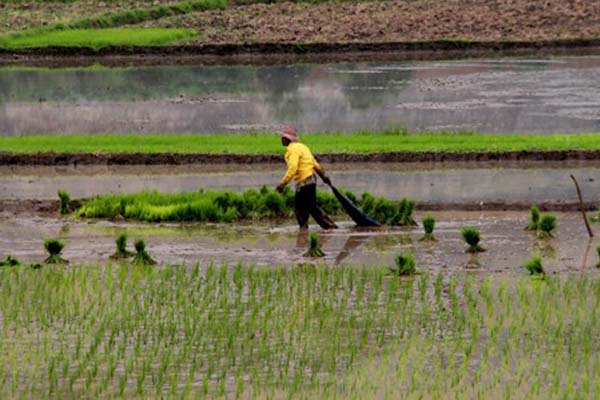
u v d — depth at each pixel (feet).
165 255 166.61
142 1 550.77
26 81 386.93
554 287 144.15
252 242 175.42
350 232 181.98
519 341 122.21
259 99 339.16
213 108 323.98
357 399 106.52
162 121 302.86
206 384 110.11
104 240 177.88
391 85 362.74
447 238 175.94
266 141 260.21
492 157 241.96
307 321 129.70
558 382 110.01
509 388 108.47
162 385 110.42
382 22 503.61
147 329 127.65
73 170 241.14
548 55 448.24
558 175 224.74
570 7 522.88
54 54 463.01
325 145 249.55
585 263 158.10
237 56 466.29
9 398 107.24
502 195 205.67
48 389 109.60
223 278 150.10
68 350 120.67
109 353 119.55
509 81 365.81
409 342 122.11
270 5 547.90
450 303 137.18
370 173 230.48
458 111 308.60
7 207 202.39
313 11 533.96
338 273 151.84
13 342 123.44
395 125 290.35
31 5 550.77
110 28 508.53
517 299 138.51
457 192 209.15
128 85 374.63
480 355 117.91
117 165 245.45
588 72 385.09
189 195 200.13
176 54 467.93
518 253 165.07
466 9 526.57
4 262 159.22
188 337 124.47
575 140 251.19
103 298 140.67
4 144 258.37
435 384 110.01
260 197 195.83
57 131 289.94
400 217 187.21
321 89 357.20
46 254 168.14
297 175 183.42
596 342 121.39
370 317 131.44
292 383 110.63
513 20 505.25
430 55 456.45
